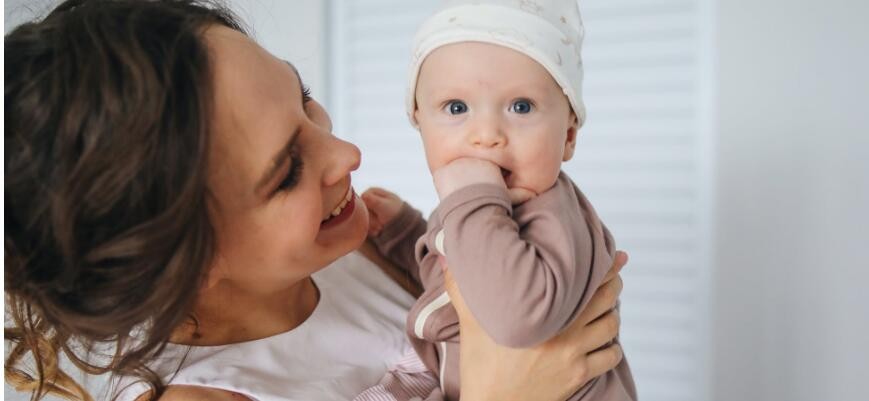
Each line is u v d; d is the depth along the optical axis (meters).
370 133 1.77
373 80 1.75
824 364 1.46
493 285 0.64
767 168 1.45
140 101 0.63
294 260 0.77
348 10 1.76
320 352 0.85
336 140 0.81
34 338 0.81
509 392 0.76
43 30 0.69
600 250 0.74
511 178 0.72
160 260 0.67
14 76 0.66
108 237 0.65
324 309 0.90
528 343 0.66
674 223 1.55
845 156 1.40
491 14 0.71
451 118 0.72
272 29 1.73
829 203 1.42
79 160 0.63
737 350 1.52
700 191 1.52
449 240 0.67
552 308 0.64
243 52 0.73
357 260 1.04
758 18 1.43
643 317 1.59
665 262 1.56
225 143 0.69
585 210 0.79
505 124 0.71
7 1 1.13
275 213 0.73
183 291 0.69
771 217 1.46
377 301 0.97
